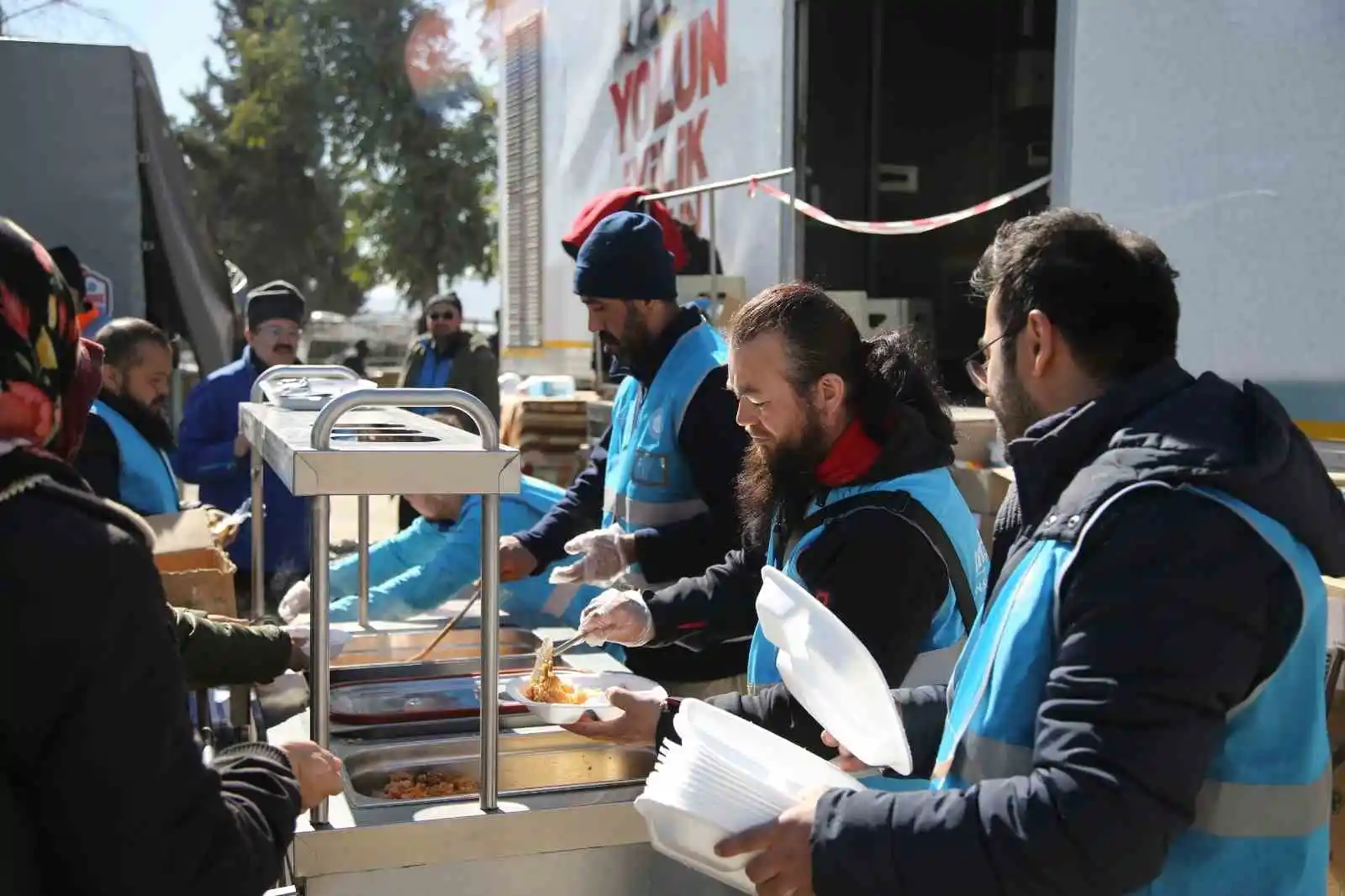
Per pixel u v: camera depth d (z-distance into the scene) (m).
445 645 2.49
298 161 22.95
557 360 7.23
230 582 2.19
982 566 1.72
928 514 1.62
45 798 0.93
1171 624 1.02
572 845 1.60
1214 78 2.73
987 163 5.98
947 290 5.94
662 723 1.64
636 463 2.46
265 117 22.42
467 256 22.86
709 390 2.34
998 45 5.93
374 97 22.33
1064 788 1.02
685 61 5.23
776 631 1.44
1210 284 2.76
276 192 22.88
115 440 2.90
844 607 1.57
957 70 5.90
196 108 24.17
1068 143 3.15
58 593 0.92
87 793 0.92
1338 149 2.45
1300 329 2.56
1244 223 2.67
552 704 1.76
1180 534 1.04
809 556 1.64
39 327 0.99
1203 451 1.07
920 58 5.83
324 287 24.22
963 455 3.70
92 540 0.94
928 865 1.06
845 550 1.60
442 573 2.75
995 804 1.06
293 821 1.15
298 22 22.52
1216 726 1.03
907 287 5.90
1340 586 2.36
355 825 1.53
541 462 6.64
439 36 22.55
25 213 4.88
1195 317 2.80
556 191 7.08
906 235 5.87
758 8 4.58
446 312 6.89
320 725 1.52
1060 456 1.17
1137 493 1.07
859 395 1.69
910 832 1.08
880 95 5.77
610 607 1.93
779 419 1.67
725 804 1.19
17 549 0.92
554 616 2.80
